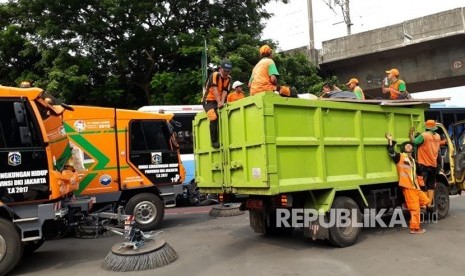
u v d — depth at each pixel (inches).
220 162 281.6
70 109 320.8
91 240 343.9
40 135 254.2
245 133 254.4
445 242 279.3
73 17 690.2
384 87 406.0
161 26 729.6
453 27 791.7
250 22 796.6
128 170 387.2
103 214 327.9
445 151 401.7
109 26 706.2
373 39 896.3
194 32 714.2
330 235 269.0
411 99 332.2
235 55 660.1
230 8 780.0
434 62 849.5
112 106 730.2
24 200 247.0
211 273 229.0
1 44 690.8
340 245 271.9
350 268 227.6
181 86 672.4
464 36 785.6
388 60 909.8
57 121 297.0
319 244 284.2
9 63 730.8
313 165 262.8
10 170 244.8
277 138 244.5
